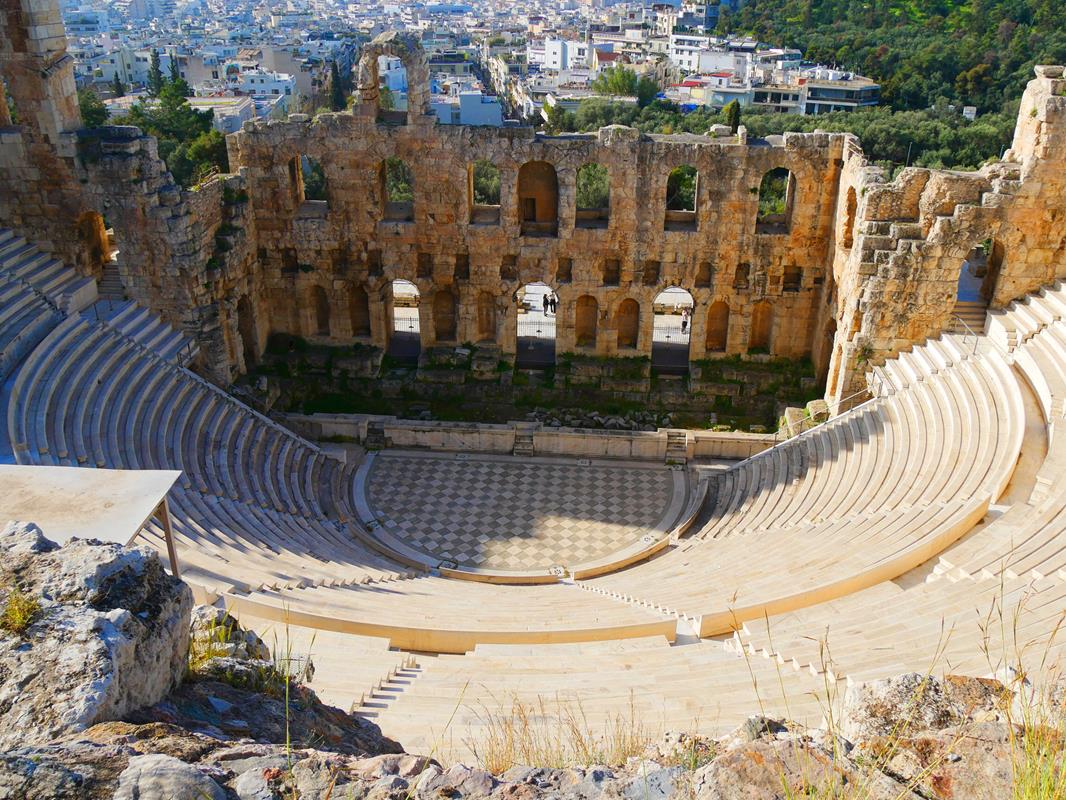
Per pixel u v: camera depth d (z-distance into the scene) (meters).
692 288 47.94
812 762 7.62
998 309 40.88
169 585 10.63
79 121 41.34
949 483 31.47
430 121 45.34
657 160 45.19
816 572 28.17
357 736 11.50
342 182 47.03
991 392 35.34
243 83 174.12
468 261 48.31
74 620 9.46
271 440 40.59
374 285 49.19
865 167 41.47
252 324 48.50
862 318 41.59
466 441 44.91
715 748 9.31
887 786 7.37
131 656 9.45
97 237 43.78
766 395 48.25
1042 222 39.12
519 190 48.84
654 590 30.39
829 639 22.41
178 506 30.55
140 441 33.81
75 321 36.25
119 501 14.29
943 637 20.91
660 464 44.19
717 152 44.88
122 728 8.59
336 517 39.06
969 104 133.50
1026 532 26.84
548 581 35.22
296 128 46.00
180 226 40.59
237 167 47.38
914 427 36.31
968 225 39.31
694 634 25.88
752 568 30.17
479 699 19.17
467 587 32.91
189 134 96.88
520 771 8.36
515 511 40.34
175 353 40.53
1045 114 37.41
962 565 26.08
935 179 39.34
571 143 45.19
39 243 41.59
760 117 110.56
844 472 36.53
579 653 23.98
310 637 22.94
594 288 48.25
